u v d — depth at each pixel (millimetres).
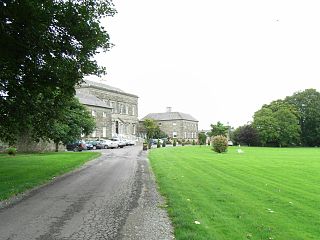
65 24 15578
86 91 84625
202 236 7402
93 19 16844
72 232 8031
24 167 22344
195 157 33781
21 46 15414
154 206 10867
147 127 104375
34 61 16328
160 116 122625
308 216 9992
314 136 94812
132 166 24781
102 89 89062
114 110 93250
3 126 22859
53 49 15883
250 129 88188
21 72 17312
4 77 17688
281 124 89750
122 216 9547
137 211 10164
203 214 9586
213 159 31297
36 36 14781
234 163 27172
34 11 13938
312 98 96750
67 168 22297
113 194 13117
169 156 34938
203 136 87062
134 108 102250
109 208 10594
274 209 10750
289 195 13258
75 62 16594
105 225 8609
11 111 20609
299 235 8086
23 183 15391
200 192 13328
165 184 15180
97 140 60781
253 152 47844
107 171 21438
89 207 10750
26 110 20797
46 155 35219
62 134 43312
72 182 16531
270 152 48406
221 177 18266
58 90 19562
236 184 15789
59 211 10211
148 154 38969
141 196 12664
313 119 95375
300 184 16219
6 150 39500
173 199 11602
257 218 9438
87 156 33469
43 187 14984
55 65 15883
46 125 23453
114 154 39719
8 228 8383
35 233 7961
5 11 14062
